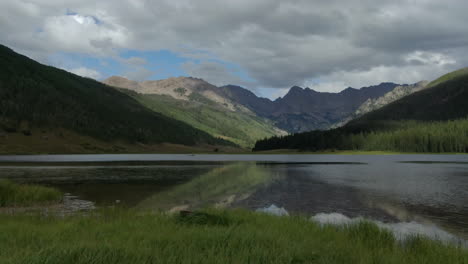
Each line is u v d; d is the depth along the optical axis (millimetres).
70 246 6590
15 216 14172
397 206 23703
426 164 86125
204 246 7141
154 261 5836
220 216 12586
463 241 14211
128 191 31609
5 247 7227
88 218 12883
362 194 29844
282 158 143000
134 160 115938
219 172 57938
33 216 14211
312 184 38344
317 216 20094
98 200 25688
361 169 66250
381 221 18750
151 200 26125
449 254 8484
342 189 33531
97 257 5816
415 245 9719
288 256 6449
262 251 6555
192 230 9258
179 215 13172
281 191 31953
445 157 144750
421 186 36031
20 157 141625
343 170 63344
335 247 8094
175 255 6195
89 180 42625
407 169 65875
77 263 5719
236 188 34375
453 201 25891
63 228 10211
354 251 7867
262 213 15688
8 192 22391
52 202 23359
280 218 13953
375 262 7211
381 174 53156
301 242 8344
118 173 54938
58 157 143000
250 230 9328
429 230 16484
